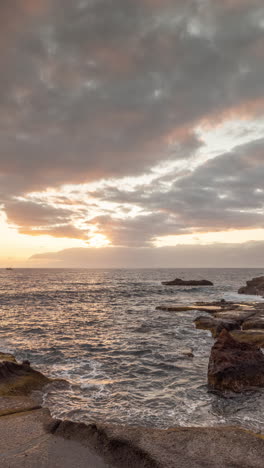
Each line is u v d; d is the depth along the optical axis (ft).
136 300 156.35
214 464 15.15
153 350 56.59
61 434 18.79
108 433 18.07
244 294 192.03
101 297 170.91
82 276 531.09
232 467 14.92
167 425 27.86
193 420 29.12
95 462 15.71
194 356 53.06
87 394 35.17
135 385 38.78
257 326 73.77
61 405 31.58
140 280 392.47
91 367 46.32
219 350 42.34
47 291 210.59
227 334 45.62
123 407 31.78
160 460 15.39
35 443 17.60
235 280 408.67
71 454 16.43
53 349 56.80
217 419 29.40
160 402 33.42
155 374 43.32
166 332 73.67
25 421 20.74
